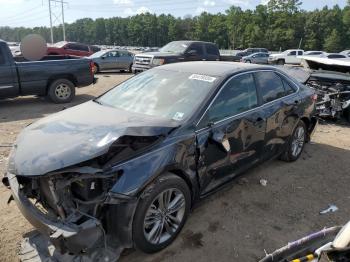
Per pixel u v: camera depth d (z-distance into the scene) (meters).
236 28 89.50
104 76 18.98
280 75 5.28
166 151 3.27
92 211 2.94
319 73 9.51
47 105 10.20
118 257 3.04
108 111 3.97
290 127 5.38
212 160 3.81
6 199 4.30
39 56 11.02
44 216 2.92
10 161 3.14
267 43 81.88
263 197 4.60
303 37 85.94
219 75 4.23
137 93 4.34
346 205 4.53
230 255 3.42
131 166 3.03
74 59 10.60
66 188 2.93
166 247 3.47
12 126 7.68
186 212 3.56
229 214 4.13
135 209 3.03
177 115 3.73
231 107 4.13
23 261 3.08
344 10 97.38
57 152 2.98
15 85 9.55
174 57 15.21
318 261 2.21
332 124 9.00
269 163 5.78
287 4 84.62
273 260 2.51
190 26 108.56
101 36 125.44
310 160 6.06
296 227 3.95
